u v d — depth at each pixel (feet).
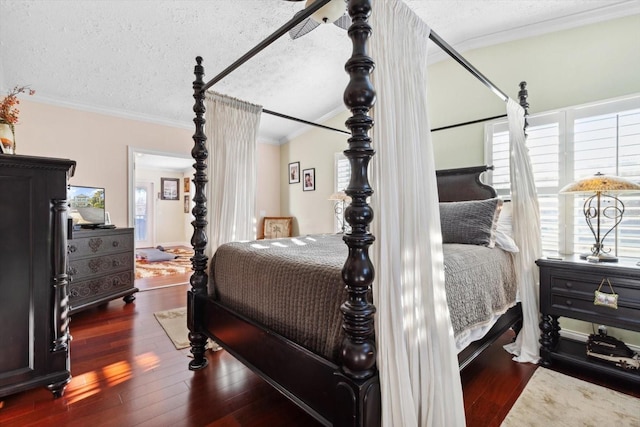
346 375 3.62
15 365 5.64
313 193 16.93
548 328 7.25
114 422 5.24
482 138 10.00
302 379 4.46
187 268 18.72
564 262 6.95
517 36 9.17
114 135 13.23
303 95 13.80
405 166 4.12
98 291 10.72
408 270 4.02
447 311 4.33
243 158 8.03
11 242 5.61
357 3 3.44
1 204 5.52
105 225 11.75
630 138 7.47
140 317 10.40
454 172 10.00
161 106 13.34
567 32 8.40
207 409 5.59
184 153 15.19
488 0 7.91
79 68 10.23
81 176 12.42
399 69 4.17
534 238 7.66
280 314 5.20
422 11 8.38
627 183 6.27
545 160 8.73
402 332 3.80
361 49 3.47
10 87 10.50
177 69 10.86
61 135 11.97
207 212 7.52
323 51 10.68
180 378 6.63
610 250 7.73
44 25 8.29
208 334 6.84
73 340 8.54
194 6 8.17
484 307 5.90
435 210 4.40
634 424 5.17
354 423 3.50
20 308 5.69
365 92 3.41
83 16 8.14
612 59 7.74
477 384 6.40
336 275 4.41
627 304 6.14
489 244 7.20
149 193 28.17
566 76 8.41
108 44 9.28
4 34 8.35
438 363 4.13
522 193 7.61
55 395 5.93
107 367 7.08
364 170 3.55
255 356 5.47
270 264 5.58
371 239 3.56
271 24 8.98
